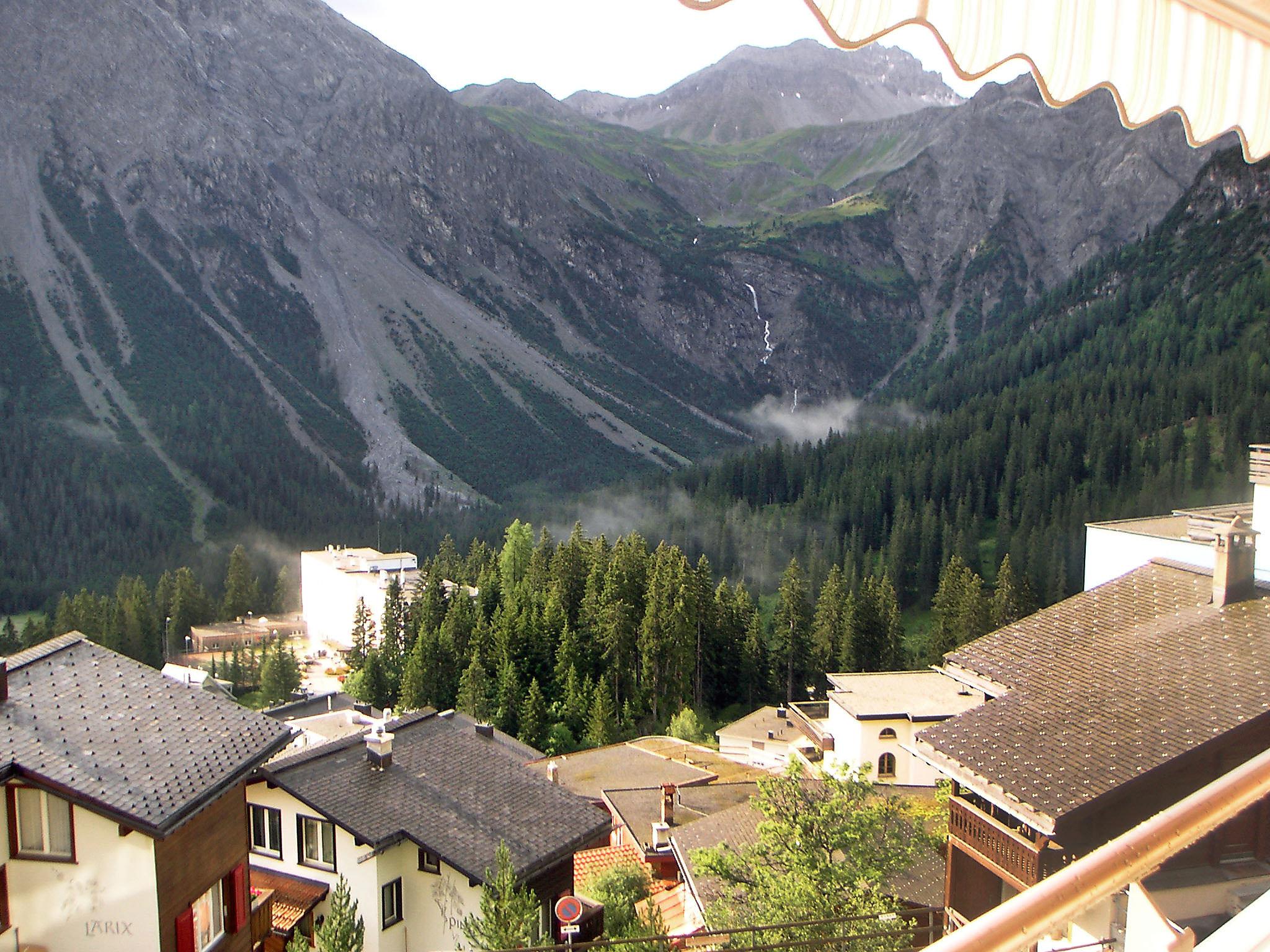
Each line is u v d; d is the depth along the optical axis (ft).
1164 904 28.86
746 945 60.08
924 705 136.26
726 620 280.31
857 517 445.78
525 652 248.73
